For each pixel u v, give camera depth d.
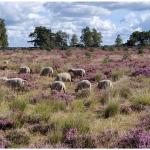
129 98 14.20
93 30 104.19
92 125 10.55
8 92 15.67
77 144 8.93
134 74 21.77
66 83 19.81
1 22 84.56
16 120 10.87
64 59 40.44
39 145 8.89
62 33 99.12
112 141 9.18
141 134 9.24
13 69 28.27
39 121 10.99
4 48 84.44
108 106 12.13
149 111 12.21
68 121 10.16
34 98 14.18
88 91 15.40
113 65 28.78
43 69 23.41
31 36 93.06
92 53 54.12
